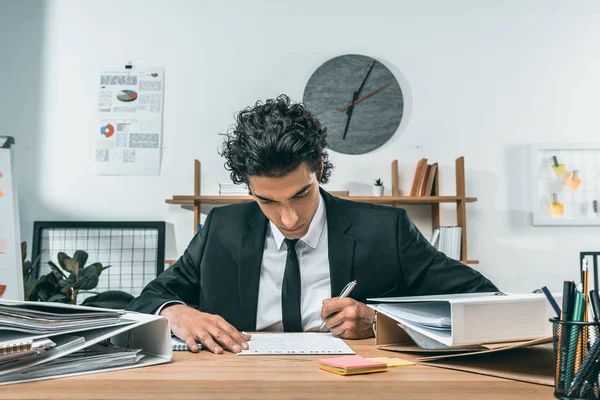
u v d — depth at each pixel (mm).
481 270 3031
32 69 3125
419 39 3168
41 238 3014
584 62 3174
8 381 700
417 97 3131
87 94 3121
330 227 1394
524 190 3090
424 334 845
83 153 3084
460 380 705
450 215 3055
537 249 3051
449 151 3100
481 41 3172
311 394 633
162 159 3092
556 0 3203
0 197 2424
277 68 3146
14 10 3154
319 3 3184
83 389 663
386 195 3068
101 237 3025
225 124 3113
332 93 3117
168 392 645
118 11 3168
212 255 1436
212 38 3162
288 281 1356
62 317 776
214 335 978
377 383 688
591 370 585
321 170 1204
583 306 599
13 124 3090
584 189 3078
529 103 3145
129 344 940
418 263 1375
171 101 3127
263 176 1027
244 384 686
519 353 885
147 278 2992
